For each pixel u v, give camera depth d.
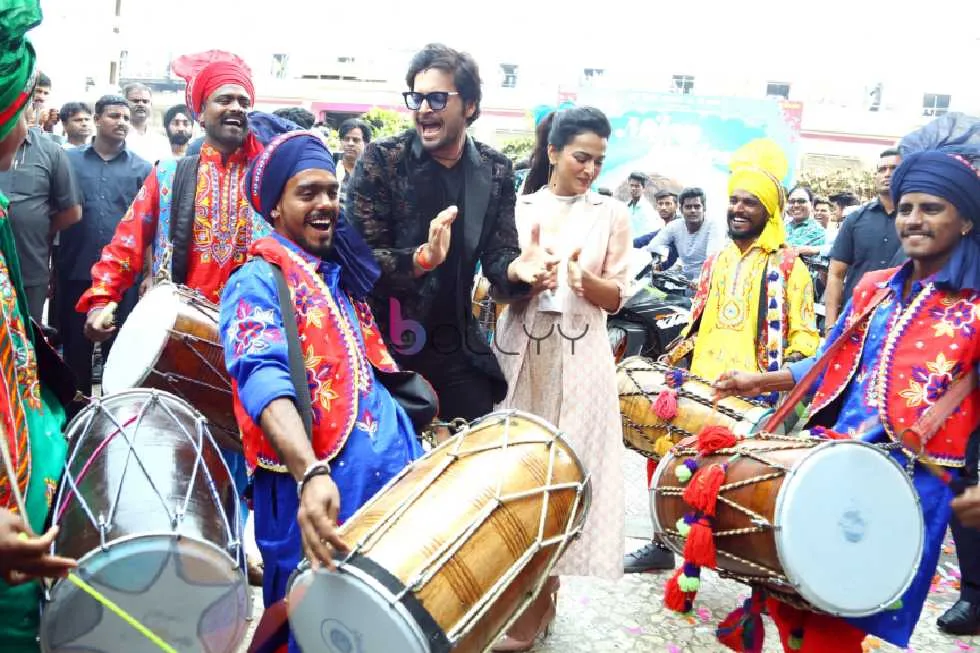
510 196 3.15
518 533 1.94
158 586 1.85
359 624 1.73
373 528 1.83
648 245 9.31
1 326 1.82
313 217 2.21
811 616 2.55
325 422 2.10
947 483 2.48
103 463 2.04
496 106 28.44
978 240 2.52
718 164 19.75
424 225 3.00
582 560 3.29
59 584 1.78
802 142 27.67
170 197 3.52
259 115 3.02
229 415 3.12
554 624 3.51
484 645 1.92
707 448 2.50
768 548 2.28
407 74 2.93
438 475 1.98
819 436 2.46
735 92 33.16
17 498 1.68
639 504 5.12
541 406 3.33
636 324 7.16
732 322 4.04
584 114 3.35
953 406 2.47
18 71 1.75
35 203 4.95
